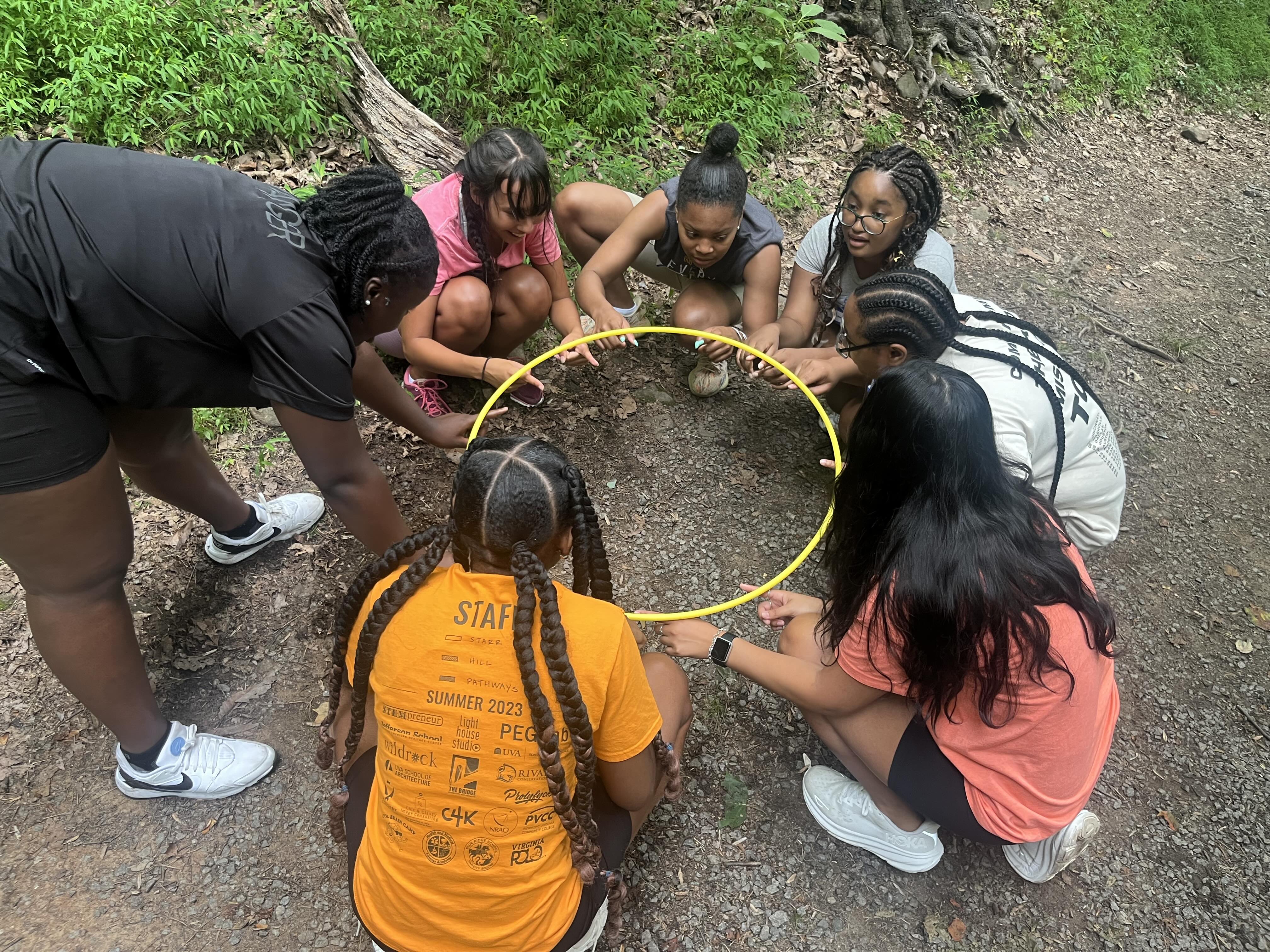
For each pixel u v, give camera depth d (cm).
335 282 161
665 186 299
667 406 331
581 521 153
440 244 272
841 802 205
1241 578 295
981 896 203
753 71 469
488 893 139
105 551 165
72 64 330
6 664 225
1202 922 203
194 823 205
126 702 185
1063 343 399
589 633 140
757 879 204
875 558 166
